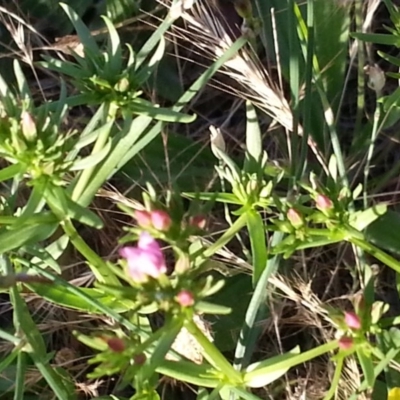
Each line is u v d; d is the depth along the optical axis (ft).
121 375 0.52
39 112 0.42
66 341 0.56
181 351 0.47
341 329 0.41
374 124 0.53
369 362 0.41
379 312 0.41
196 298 0.38
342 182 0.48
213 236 0.59
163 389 0.55
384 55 0.50
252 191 0.44
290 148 0.55
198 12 0.54
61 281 0.43
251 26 0.53
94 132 0.42
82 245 0.43
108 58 0.46
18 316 0.44
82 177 0.46
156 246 0.37
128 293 0.38
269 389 0.53
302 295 0.52
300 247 0.43
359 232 0.43
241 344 0.47
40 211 0.43
